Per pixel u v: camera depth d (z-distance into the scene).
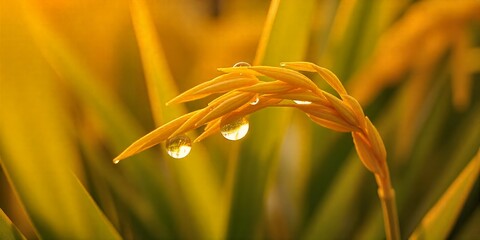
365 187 0.32
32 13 0.24
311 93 0.17
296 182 0.30
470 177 0.21
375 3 0.28
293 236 0.29
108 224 0.21
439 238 0.21
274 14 0.23
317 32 0.33
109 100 0.25
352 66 0.28
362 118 0.17
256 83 0.16
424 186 0.30
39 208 0.21
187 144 0.18
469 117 0.31
